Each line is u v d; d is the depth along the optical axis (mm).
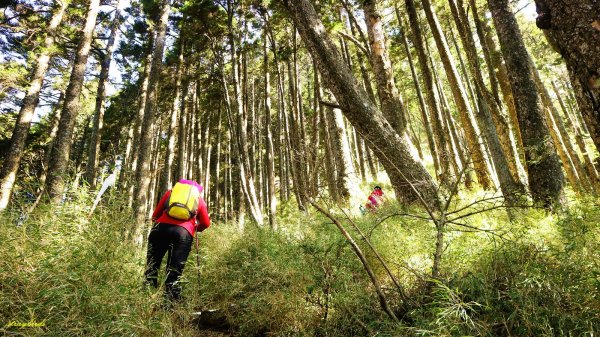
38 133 20109
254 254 4090
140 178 6812
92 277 2377
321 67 5250
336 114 10195
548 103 12078
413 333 1787
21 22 13008
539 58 18578
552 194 4672
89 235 2688
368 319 2322
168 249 3629
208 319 3092
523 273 2018
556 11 2094
